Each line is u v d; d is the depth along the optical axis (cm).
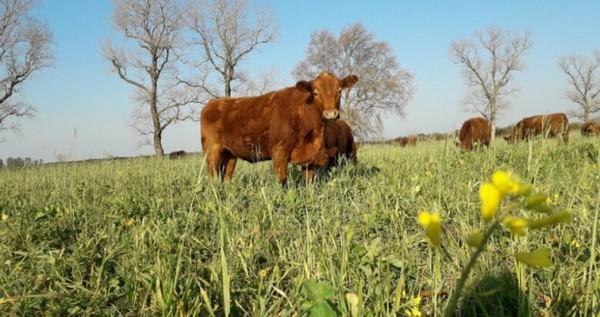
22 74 3597
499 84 4419
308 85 726
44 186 804
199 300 248
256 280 287
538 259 61
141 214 505
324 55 5616
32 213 516
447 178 525
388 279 222
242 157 843
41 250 357
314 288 194
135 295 268
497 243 314
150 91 4022
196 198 541
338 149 999
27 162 1127
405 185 540
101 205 541
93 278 304
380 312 210
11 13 3450
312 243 313
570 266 273
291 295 247
